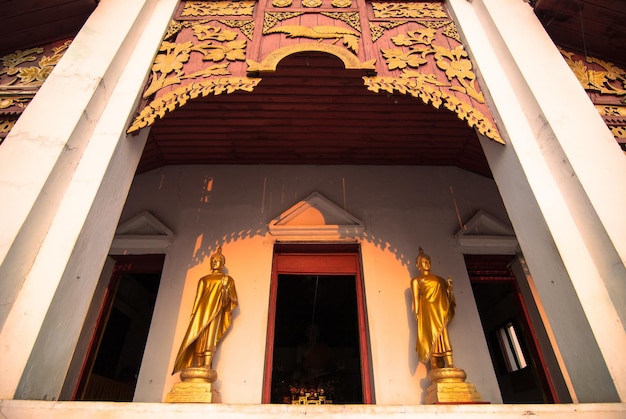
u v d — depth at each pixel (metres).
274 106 5.07
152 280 7.98
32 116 3.11
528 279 5.35
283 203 5.81
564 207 2.98
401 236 5.52
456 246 5.49
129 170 3.44
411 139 5.66
